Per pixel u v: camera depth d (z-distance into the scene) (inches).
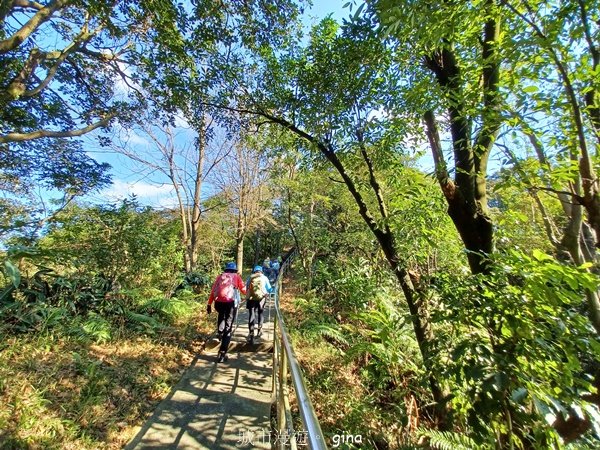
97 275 237.6
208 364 189.6
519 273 73.5
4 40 206.5
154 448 110.4
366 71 146.0
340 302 279.7
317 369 191.2
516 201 122.3
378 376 162.2
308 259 386.9
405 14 75.7
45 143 369.1
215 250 616.1
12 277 162.2
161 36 225.5
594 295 88.4
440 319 83.4
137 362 171.9
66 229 243.9
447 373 76.5
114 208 253.3
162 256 299.1
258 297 239.3
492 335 77.7
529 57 78.0
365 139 161.0
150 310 261.1
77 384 135.2
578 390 73.8
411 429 137.3
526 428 77.1
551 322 68.1
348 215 354.0
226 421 129.3
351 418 144.3
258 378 174.2
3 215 327.9
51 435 103.6
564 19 74.7
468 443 104.3
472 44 112.3
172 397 146.2
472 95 93.7
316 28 182.2
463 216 114.5
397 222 158.7
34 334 161.8
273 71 204.2
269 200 552.4
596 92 79.3
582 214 105.4
